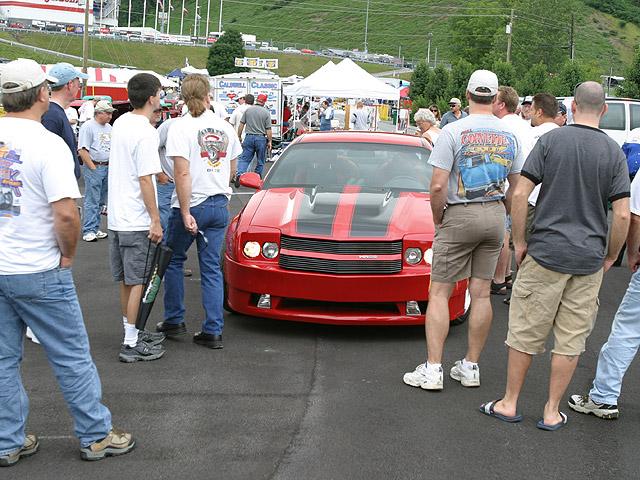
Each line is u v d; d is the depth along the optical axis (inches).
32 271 138.9
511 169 192.9
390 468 145.5
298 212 239.8
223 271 245.1
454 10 6378.0
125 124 205.0
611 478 145.2
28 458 147.9
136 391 183.9
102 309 263.0
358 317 225.6
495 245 190.4
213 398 180.2
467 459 150.9
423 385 190.1
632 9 6097.4
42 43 4018.2
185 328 233.3
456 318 240.2
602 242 167.2
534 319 167.8
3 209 137.5
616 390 176.2
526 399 187.6
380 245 225.5
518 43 3855.8
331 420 168.6
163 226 273.6
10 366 143.9
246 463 146.2
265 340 229.8
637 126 707.4
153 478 139.8
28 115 140.4
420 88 2549.2
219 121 218.2
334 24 6525.6
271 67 2016.5
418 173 270.8
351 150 281.9
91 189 396.5
